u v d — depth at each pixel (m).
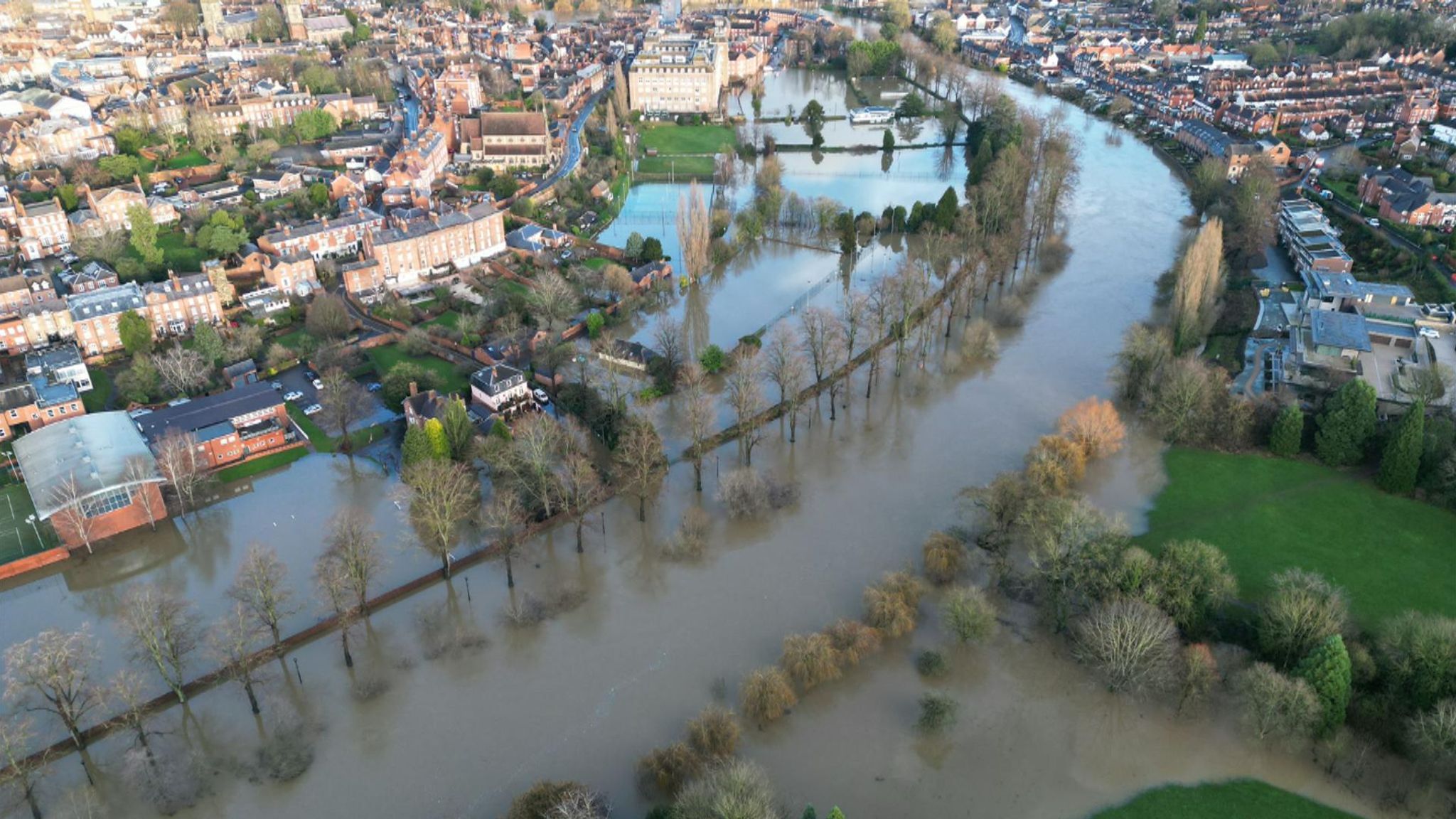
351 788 152.12
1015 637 179.75
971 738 159.62
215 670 172.00
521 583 196.62
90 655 166.25
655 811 139.88
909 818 145.50
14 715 162.75
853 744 158.38
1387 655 159.12
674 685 170.25
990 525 199.38
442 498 194.75
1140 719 162.75
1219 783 151.25
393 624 186.62
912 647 177.75
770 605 188.62
